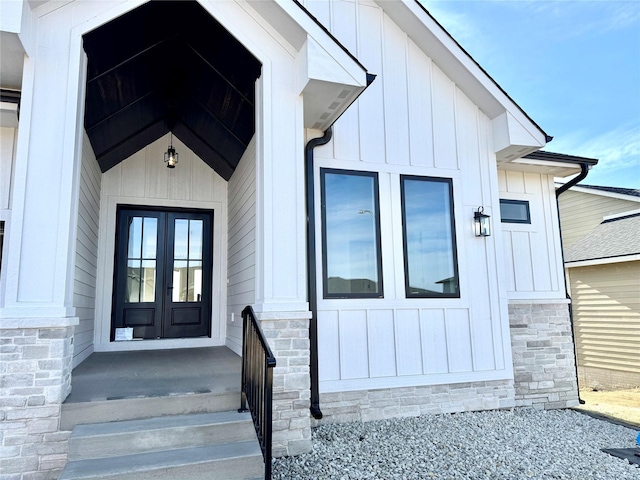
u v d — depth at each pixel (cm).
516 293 627
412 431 457
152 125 608
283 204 407
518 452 412
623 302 948
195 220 673
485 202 584
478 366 545
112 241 612
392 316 518
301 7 395
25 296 318
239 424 329
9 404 304
